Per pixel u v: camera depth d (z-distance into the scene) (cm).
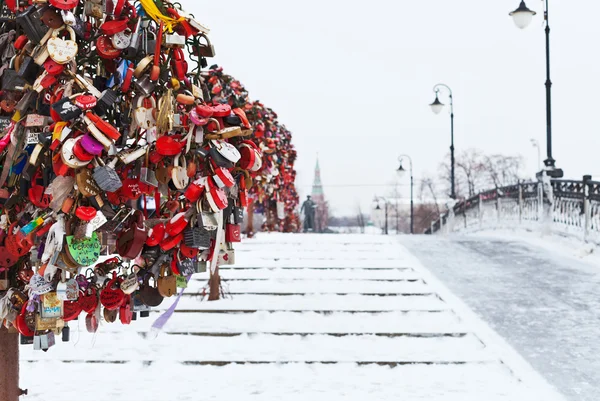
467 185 8212
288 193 2261
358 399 578
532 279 1110
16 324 326
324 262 1312
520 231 1898
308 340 770
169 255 337
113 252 338
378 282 1100
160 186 331
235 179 358
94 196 298
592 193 1393
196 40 347
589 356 684
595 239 1362
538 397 576
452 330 789
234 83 1023
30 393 589
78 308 330
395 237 1923
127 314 341
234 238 364
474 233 2477
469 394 589
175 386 614
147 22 325
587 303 922
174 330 787
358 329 797
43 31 298
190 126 317
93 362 682
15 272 339
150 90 316
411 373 653
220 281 991
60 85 310
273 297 973
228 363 682
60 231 293
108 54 314
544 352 700
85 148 284
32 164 304
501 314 862
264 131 1138
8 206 325
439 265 1274
